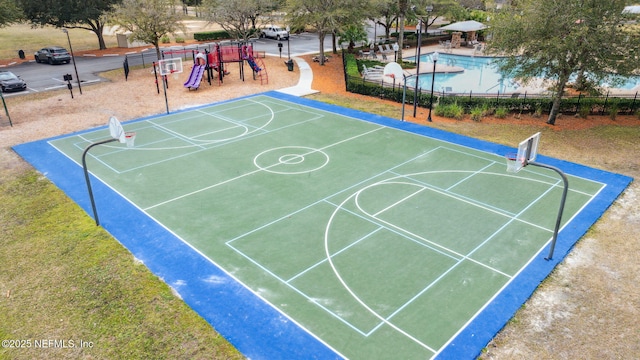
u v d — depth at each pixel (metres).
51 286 11.09
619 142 20.72
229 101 27.89
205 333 9.52
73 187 16.44
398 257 12.07
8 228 13.81
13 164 18.61
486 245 12.60
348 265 11.75
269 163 18.30
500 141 20.81
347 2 36.03
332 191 15.84
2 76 30.89
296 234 13.19
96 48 49.66
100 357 8.96
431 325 9.70
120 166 18.17
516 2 22.61
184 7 77.62
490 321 9.82
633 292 10.80
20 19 42.12
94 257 12.21
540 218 14.04
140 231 13.45
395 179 16.77
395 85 30.00
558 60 20.62
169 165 18.19
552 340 9.38
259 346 9.16
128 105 27.05
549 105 24.67
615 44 19.81
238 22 42.94
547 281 11.21
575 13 19.47
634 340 9.38
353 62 36.31
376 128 22.61
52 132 22.38
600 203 14.98
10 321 9.97
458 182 16.52
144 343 9.29
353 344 9.17
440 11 48.31
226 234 13.23
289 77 34.16
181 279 11.27
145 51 46.97
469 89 30.92
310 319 9.87
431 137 21.28
